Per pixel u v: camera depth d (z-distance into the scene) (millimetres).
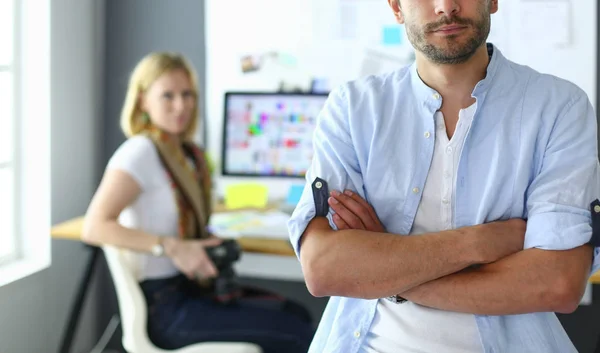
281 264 2678
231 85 3025
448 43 1256
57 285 2799
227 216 2707
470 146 1314
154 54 2422
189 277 2271
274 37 2961
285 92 2869
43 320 2701
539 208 1238
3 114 2613
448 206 1319
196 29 3057
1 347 2434
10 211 2646
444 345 1258
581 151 1265
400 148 1357
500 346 1246
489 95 1318
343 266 1289
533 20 2682
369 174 1364
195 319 2227
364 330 1347
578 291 1198
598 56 2660
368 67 2881
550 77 1344
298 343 2238
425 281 1255
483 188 1302
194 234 2383
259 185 2887
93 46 3059
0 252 2621
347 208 1356
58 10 2729
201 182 2500
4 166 2615
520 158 1283
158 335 2211
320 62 2928
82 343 3045
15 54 2639
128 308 2162
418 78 1368
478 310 1230
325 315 1462
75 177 2916
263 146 2895
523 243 1256
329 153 1399
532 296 1204
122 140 3182
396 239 1278
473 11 1248
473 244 1241
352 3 2865
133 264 2242
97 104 3123
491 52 1389
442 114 1342
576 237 1195
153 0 3094
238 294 2381
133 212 2281
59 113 2764
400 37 2834
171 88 2352
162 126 2373
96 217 2201
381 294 1274
